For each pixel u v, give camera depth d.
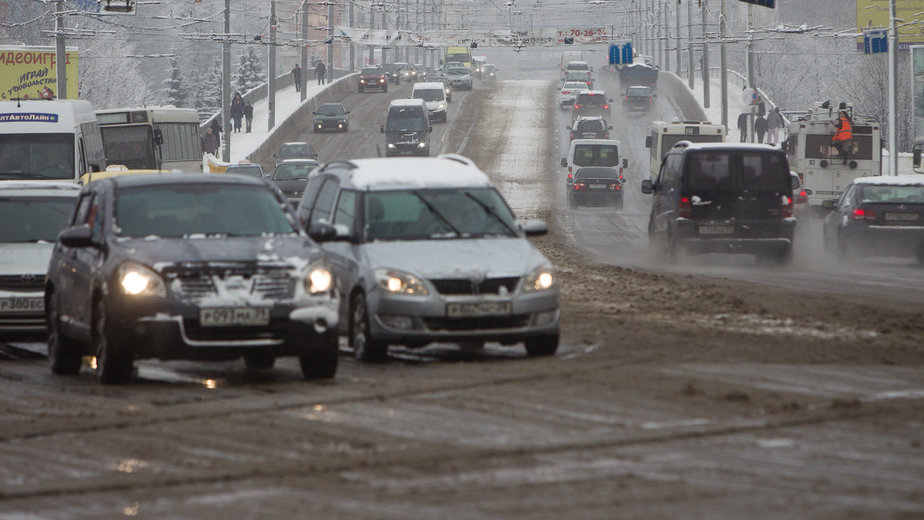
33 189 51.81
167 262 34.50
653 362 36.75
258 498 20.95
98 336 36.22
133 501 21.11
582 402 29.88
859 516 19.02
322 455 24.42
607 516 19.23
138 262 34.69
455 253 39.41
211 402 31.61
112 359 35.09
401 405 30.09
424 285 38.28
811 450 24.00
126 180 39.25
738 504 19.86
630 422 27.20
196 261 34.53
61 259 40.34
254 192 39.00
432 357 41.06
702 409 28.67
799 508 19.56
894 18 156.38
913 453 23.61
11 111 90.75
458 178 43.16
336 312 35.34
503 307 38.31
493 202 42.53
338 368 38.50
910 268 78.06
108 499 21.30
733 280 67.44
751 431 26.00
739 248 75.81
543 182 192.25
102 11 140.00
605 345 41.22
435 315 38.06
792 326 46.12
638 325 46.78
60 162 89.75
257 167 141.12
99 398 33.28
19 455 25.30
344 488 21.52
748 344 40.97
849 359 37.28
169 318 33.97
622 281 65.50
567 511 19.59
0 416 30.42
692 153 76.25
